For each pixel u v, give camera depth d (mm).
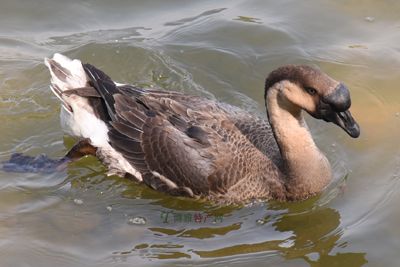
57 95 14688
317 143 14898
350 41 17516
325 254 12336
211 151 13320
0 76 16500
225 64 16891
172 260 12219
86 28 17906
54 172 14422
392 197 13422
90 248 12555
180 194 13680
